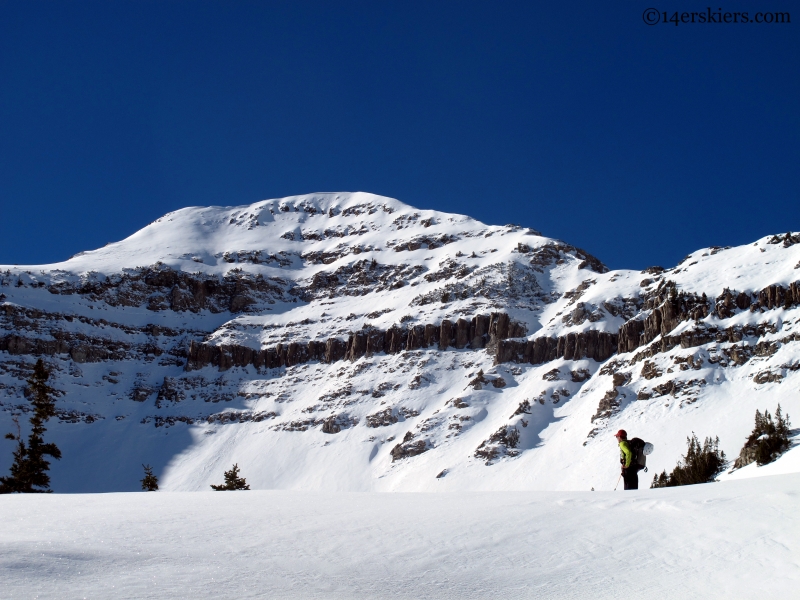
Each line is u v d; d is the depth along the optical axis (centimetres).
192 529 2144
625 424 16512
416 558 1861
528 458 17225
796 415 13988
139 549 1875
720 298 18988
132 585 1563
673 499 2302
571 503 2400
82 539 1973
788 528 1884
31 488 9588
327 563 1809
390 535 2069
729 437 14212
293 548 1938
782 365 15938
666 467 14025
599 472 14862
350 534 2086
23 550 1772
